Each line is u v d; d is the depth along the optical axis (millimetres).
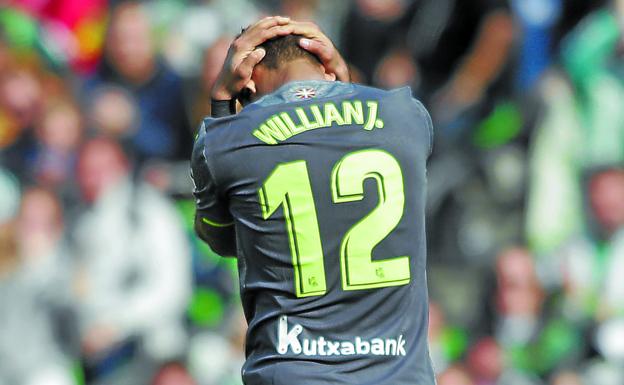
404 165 16781
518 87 42000
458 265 37312
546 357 35344
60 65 40562
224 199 17172
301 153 16688
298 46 17609
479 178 38750
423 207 16891
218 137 17031
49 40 41594
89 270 35188
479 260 37250
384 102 17078
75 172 36750
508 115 40875
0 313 33000
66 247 35219
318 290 16531
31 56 40125
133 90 40031
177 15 42625
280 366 16500
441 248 37688
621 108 40844
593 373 35438
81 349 34281
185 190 37750
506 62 41875
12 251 33531
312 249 16547
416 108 17234
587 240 38562
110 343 34719
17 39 40125
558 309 36281
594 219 38625
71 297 34000
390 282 16578
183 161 39594
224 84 17594
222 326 34688
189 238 36188
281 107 17016
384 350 16500
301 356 16469
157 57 40594
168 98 40125
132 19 40500
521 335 35656
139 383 33625
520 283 35844
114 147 36750
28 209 35062
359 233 16562
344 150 16703
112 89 40188
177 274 35531
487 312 35906
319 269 16531
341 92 17172
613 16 42375
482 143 40125
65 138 37719
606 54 41750
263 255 16750
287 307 16594
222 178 16953
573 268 37719
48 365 33219
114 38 40375
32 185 36750
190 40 41844
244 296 17062
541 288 36375
